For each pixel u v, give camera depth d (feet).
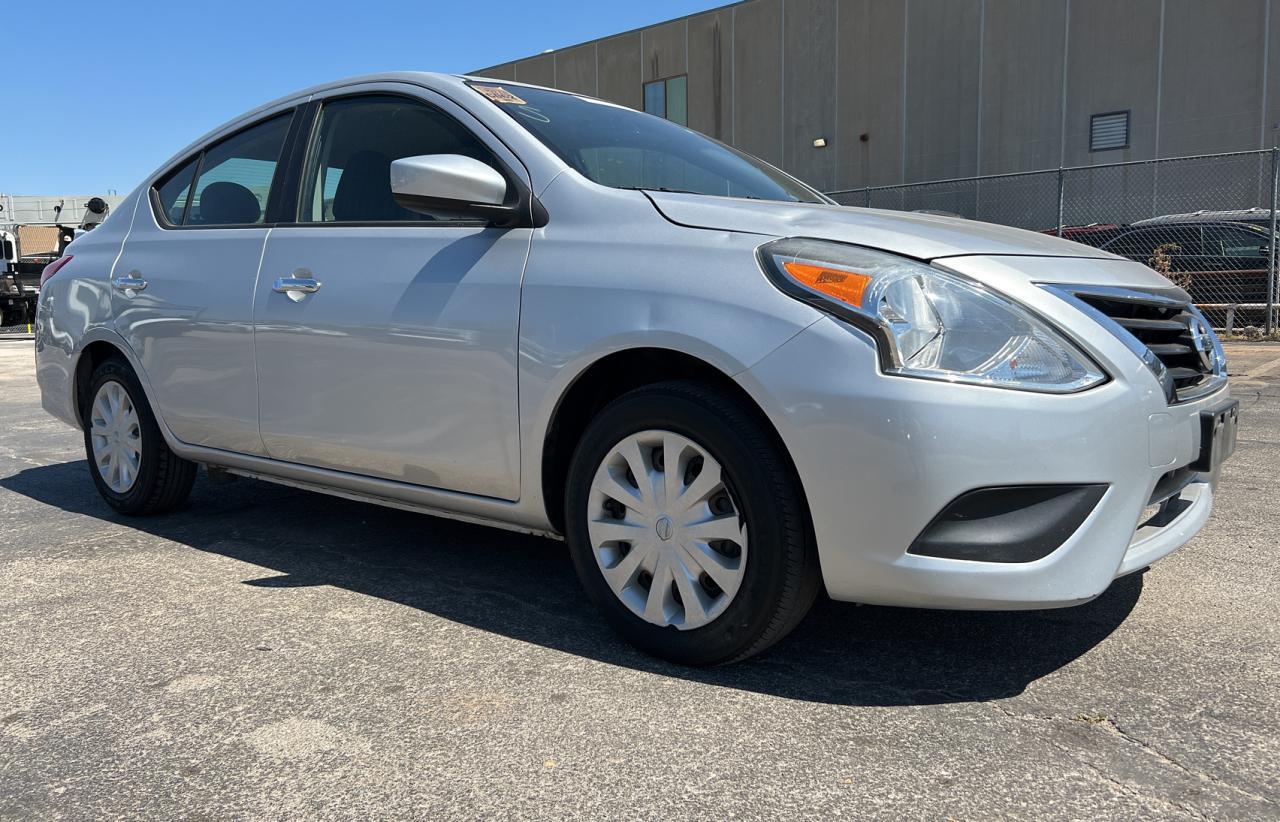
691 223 7.82
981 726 6.69
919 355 6.61
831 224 7.57
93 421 13.14
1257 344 32.42
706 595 7.58
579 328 7.86
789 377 6.82
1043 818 5.56
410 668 7.77
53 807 5.81
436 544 11.50
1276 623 8.48
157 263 12.02
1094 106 52.42
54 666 7.88
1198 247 35.65
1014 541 6.59
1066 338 6.80
